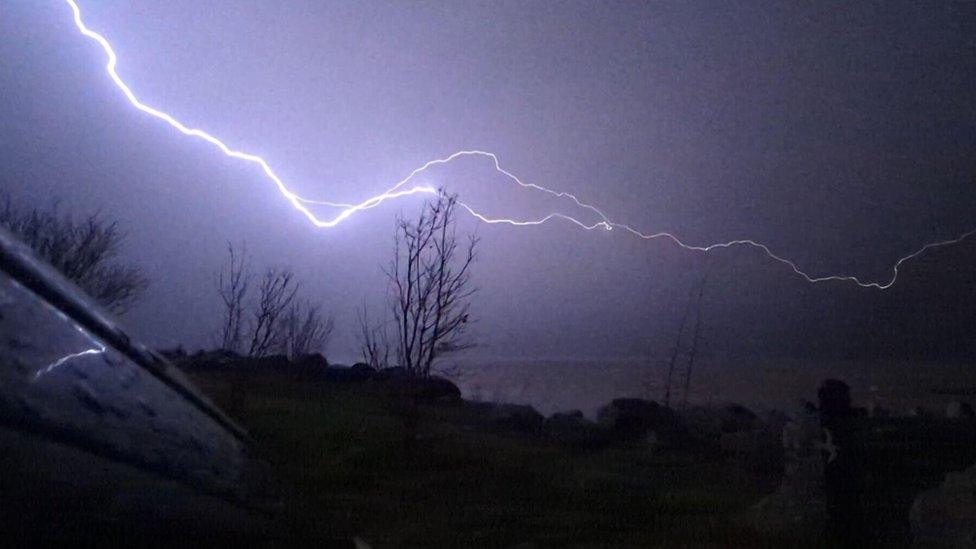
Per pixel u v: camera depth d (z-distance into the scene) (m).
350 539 1.87
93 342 1.36
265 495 1.69
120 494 1.13
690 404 15.58
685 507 7.98
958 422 12.14
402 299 12.17
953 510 6.48
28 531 0.95
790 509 7.02
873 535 6.78
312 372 13.16
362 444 8.81
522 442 10.91
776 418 13.16
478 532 6.53
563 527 6.99
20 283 1.27
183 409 1.60
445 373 12.59
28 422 1.04
